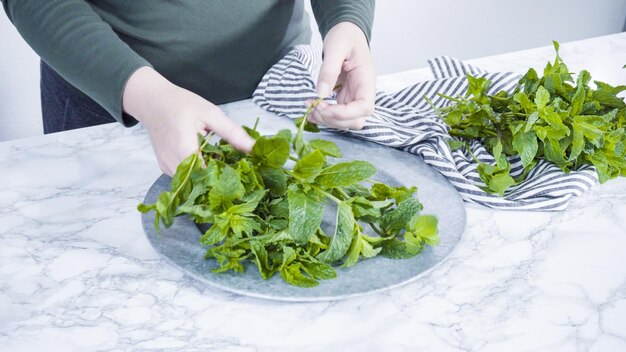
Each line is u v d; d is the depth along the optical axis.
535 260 0.62
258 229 0.56
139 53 0.99
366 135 0.81
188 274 0.57
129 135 0.88
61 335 0.53
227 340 0.52
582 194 0.74
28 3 0.79
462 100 0.80
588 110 0.74
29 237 0.65
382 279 0.56
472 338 0.52
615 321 0.54
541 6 2.27
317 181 0.58
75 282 0.59
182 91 0.69
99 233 0.66
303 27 1.14
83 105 1.06
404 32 2.18
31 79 1.75
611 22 2.39
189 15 0.98
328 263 0.57
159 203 0.56
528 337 0.52
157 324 0.54
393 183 0.73
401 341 0.52
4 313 0.55
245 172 0.57
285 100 0.90
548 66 0.79
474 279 0.59
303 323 0.54
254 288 0.55
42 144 0.85
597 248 0.64
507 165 0.72
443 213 0.66
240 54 1.04
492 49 2.32
